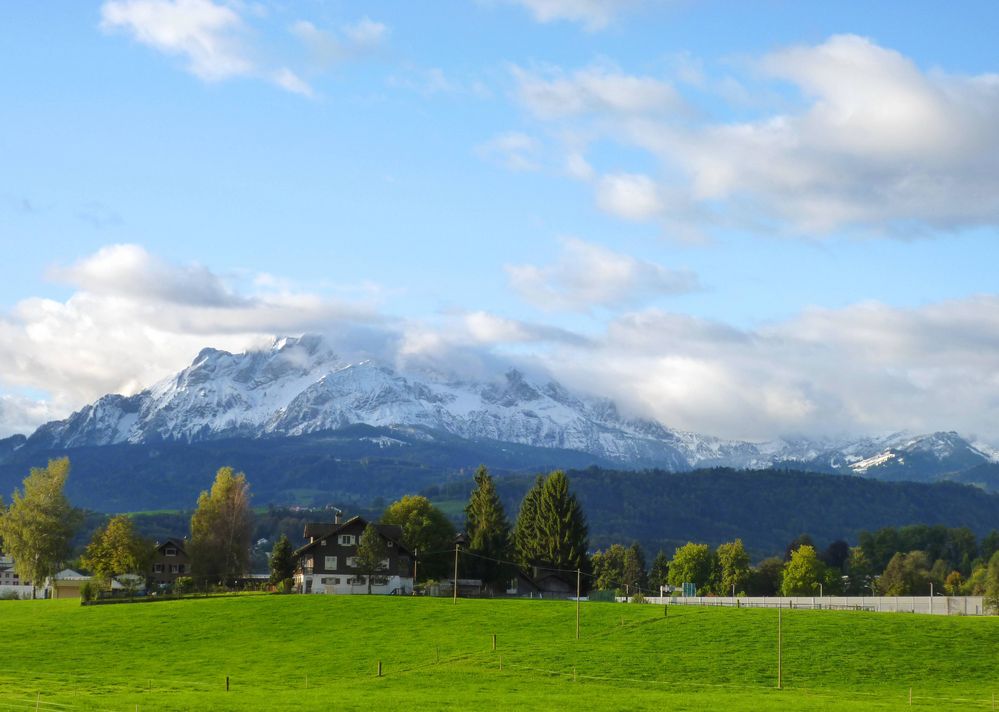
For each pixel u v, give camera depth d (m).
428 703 98.75
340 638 135.00
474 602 158.00
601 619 142.75
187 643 133.62
